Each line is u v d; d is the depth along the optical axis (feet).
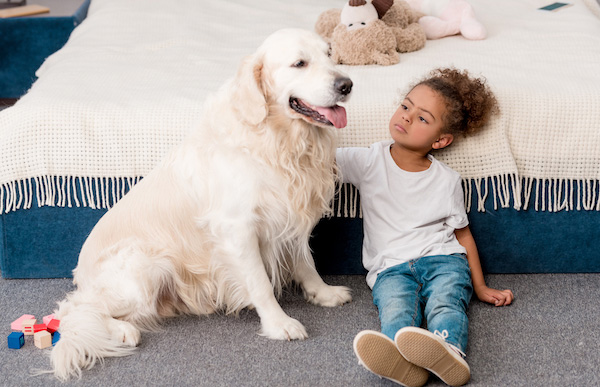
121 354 5.75
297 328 5.95
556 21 9.45
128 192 6.47
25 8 12.23
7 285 7.06
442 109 6.20
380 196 6.50
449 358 4.96
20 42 11.93
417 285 6.19
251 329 6.17
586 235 6.89
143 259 5.94
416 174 6.48
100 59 8.56
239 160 5.70
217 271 6.20
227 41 9.27
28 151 6.73
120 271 5.90
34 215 6.90
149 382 5.38
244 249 5.86
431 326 5.63
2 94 12.30
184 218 6.05
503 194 6.70
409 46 8.48
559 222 6.86
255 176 5.70
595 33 8.78
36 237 6.99
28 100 7.08
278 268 6.51
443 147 6.66
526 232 6.89
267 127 5.61
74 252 7.07
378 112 6.73
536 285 6.84
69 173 6.77
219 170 5.77
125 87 7.48
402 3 9.06
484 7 10.35
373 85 7.19
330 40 8.32
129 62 8.46
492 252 6.98
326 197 6.21
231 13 10.41
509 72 7.43
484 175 6.66
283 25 9.71
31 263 7.10
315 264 7.13
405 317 5.73
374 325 6.16
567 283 6.87
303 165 5.85
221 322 6.32
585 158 6.64
